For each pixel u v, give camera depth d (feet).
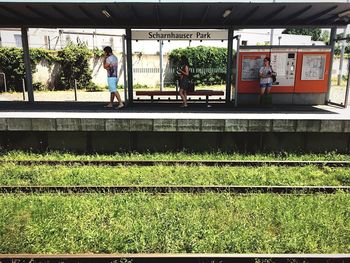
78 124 28.94
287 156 28.32
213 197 19.26
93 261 13.25
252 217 17.01
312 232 15.49
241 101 40.22
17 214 17.26
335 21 37.68
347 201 18.98
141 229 15.38
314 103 40.65
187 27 37.88
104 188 20.51
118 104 40.57
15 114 31.53
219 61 90.43
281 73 39.81
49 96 64.08
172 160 26.11
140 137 30.09
